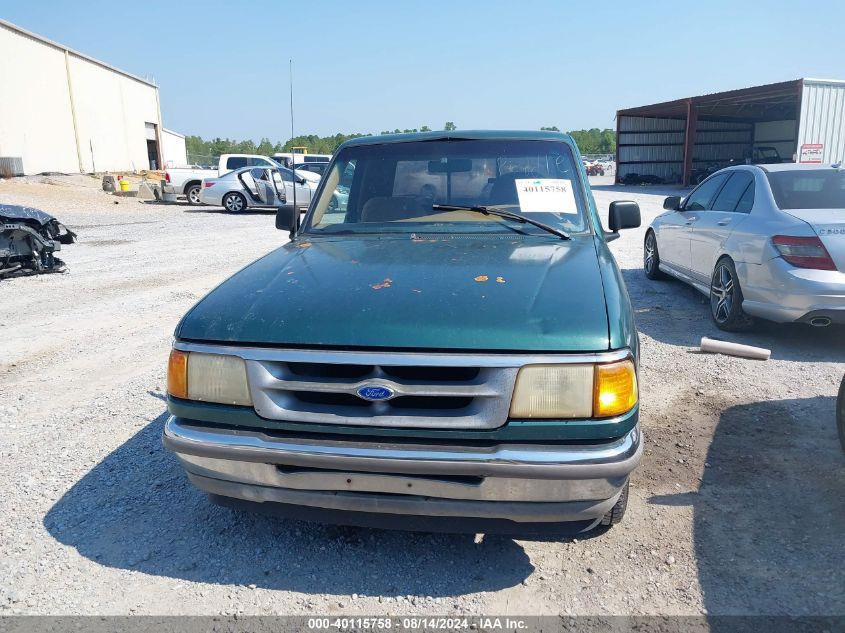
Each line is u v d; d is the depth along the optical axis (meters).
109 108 42.41
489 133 4.03
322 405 2.39
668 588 2.61
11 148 31.50
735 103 33.81
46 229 9.55
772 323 6.58
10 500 3.31
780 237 5.50
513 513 2.35
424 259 3.05
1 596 2.58
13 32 31.48
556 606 2.52
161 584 2.66
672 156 40.41
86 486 3.45
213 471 2.53
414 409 2.34
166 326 6.74
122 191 26.94
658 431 4.05
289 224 4.10
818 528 3.00
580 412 2.28
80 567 2.77
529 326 2.35
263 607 2.52
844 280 5.20
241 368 2.43
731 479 3.45
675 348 5.79
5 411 4.50
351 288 2.68
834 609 2.47
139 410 4.50
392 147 4.04
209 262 10.79
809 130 25.41
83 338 6.31
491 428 2.29
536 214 3.64
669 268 8.12
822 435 3.95
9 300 7.97
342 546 2.91
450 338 2.32
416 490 2.36
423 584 2.65
